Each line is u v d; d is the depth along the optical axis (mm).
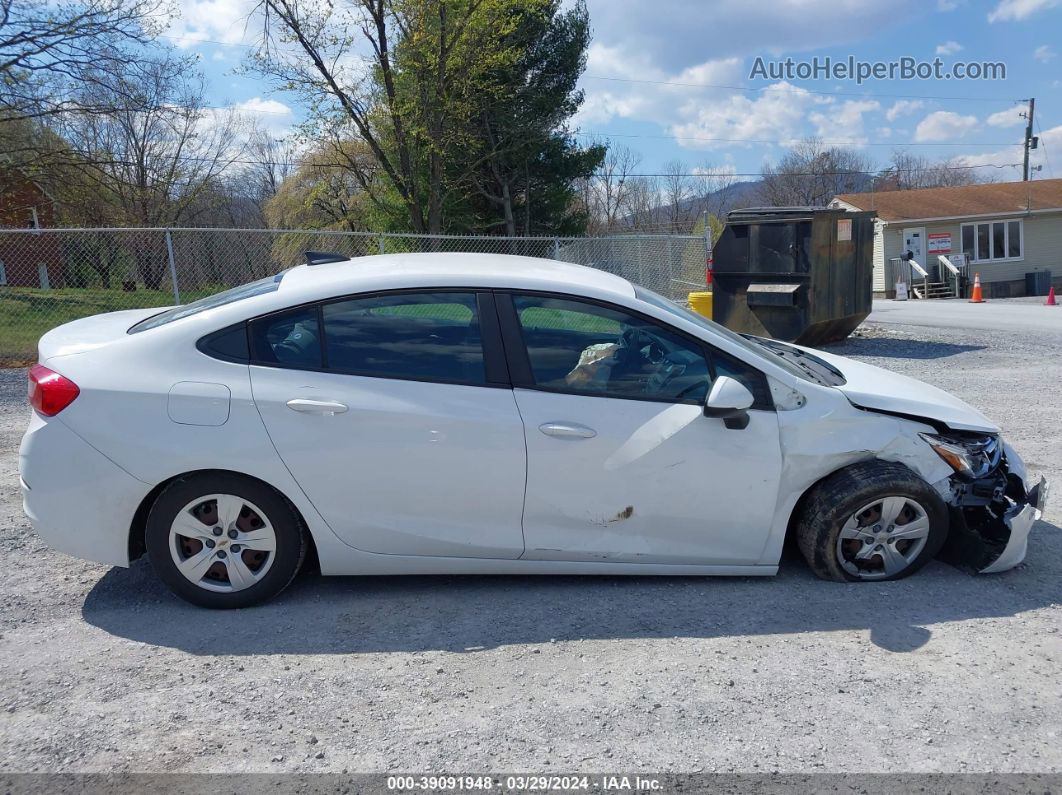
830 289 11773
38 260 15359
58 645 3525
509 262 4348
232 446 3646
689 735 2910
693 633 3631
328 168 28844
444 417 3736
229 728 2951
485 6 19547
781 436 3936
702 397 3938
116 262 15062
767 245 11789
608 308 3959
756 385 3967
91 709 3059
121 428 3641
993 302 25719
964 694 3154
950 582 4125
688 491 3891
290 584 4016
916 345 12766
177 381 3686
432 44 19984
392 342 3832
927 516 4023
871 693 3162
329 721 2996
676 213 50594
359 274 3951
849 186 59844
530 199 27219
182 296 14938
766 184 60375
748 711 3049
